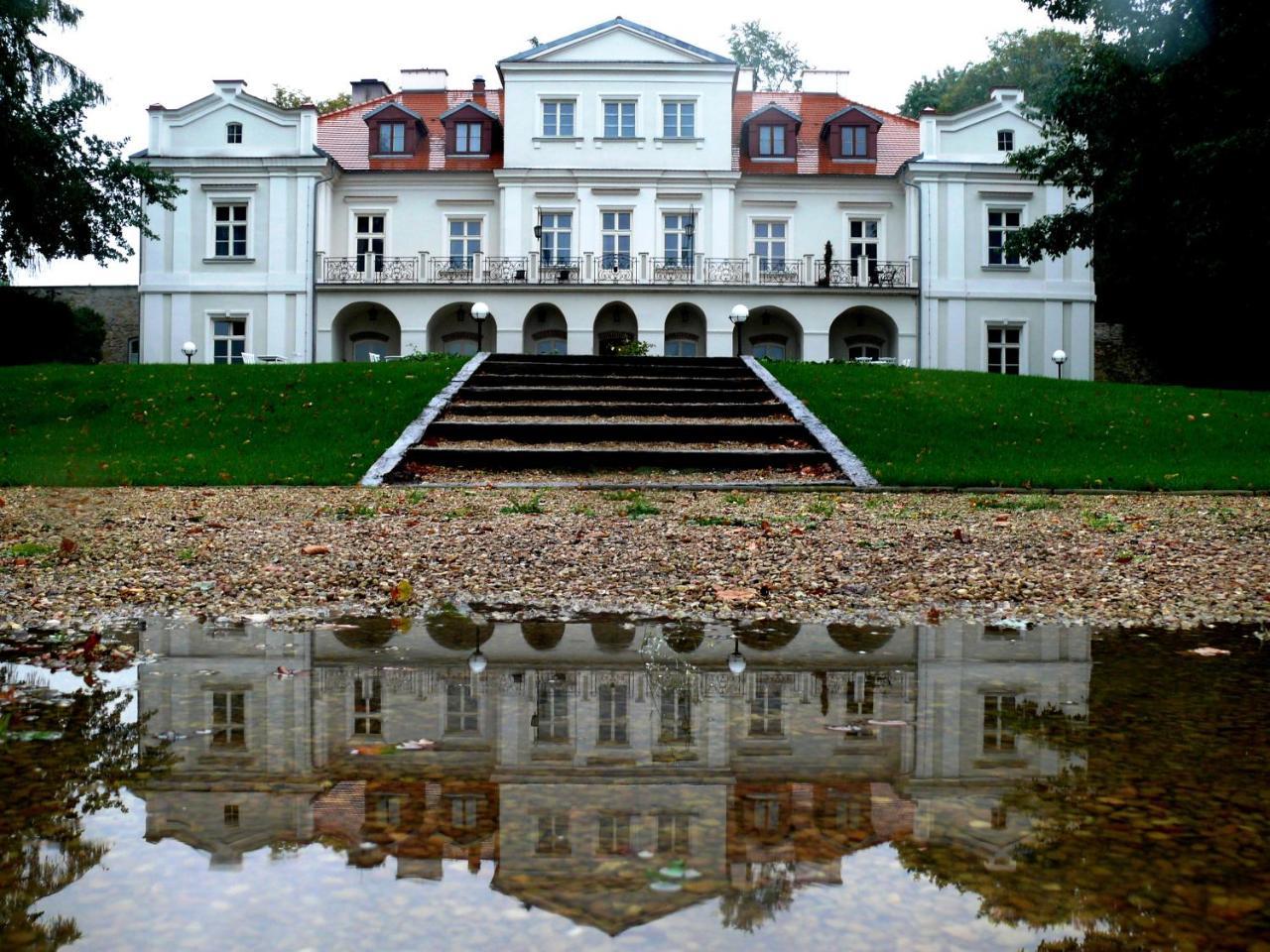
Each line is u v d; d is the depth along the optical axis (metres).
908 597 4.42
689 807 1.79
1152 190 16.75
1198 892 1.45
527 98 30.75
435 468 10.74
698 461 10.90
